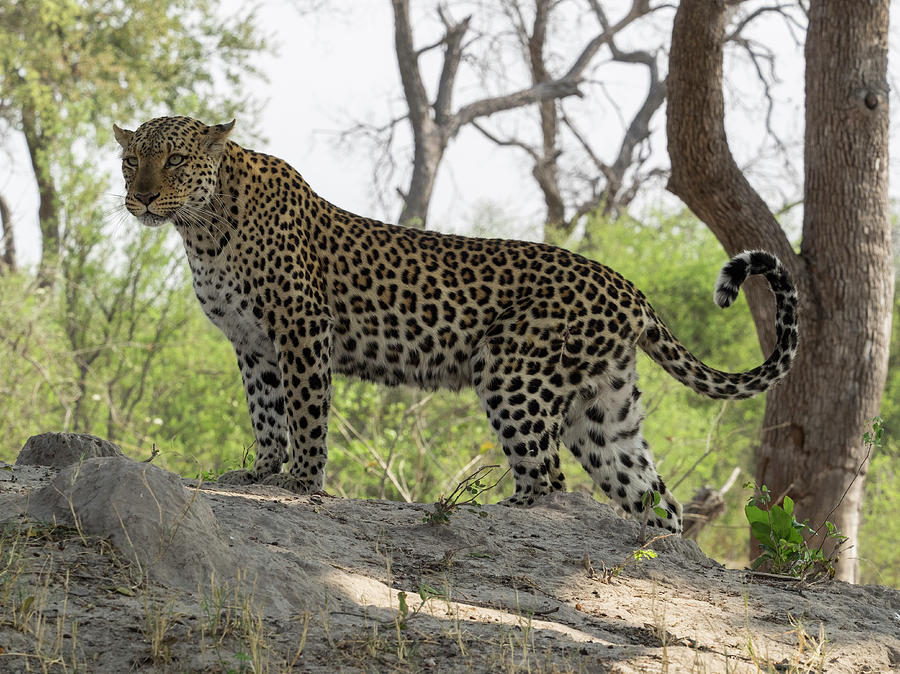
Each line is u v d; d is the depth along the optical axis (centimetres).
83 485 720
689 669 642
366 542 842
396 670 580
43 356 2992
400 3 5344
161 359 3209
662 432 2828
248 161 1094
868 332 1831
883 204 1847
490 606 725
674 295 4066
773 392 1891
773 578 936
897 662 753
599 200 5812
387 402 2756
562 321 1068
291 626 622
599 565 873
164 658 561
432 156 5469
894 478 3020
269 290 1073
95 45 4566
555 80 5625
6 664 540
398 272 1106
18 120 4503
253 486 1012
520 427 1063
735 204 1811
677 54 1739
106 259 3212
